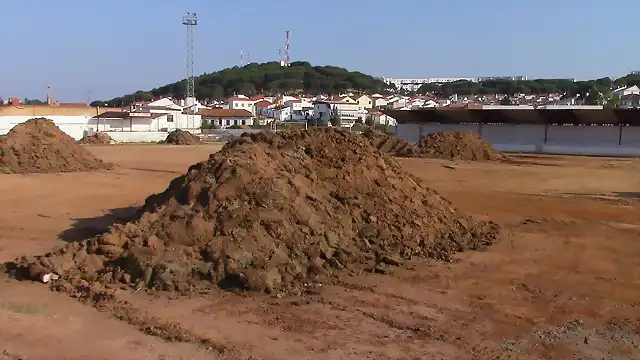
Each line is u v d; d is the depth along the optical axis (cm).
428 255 1209
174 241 1025
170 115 6781
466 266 1147
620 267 1153
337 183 1320
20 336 744
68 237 1337
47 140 2767
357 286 1000
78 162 2780
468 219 1490
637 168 3216
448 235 1320
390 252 1172
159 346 729
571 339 791
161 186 2253
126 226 1080
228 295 932
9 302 877
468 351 743
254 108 10862
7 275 1012
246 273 963
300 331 793
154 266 971
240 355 706
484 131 4938
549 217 1686
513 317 870
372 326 819
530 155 4188
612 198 2095
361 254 1124
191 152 4119
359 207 1271
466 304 923
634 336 805
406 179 1466
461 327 825
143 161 3328
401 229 1247
